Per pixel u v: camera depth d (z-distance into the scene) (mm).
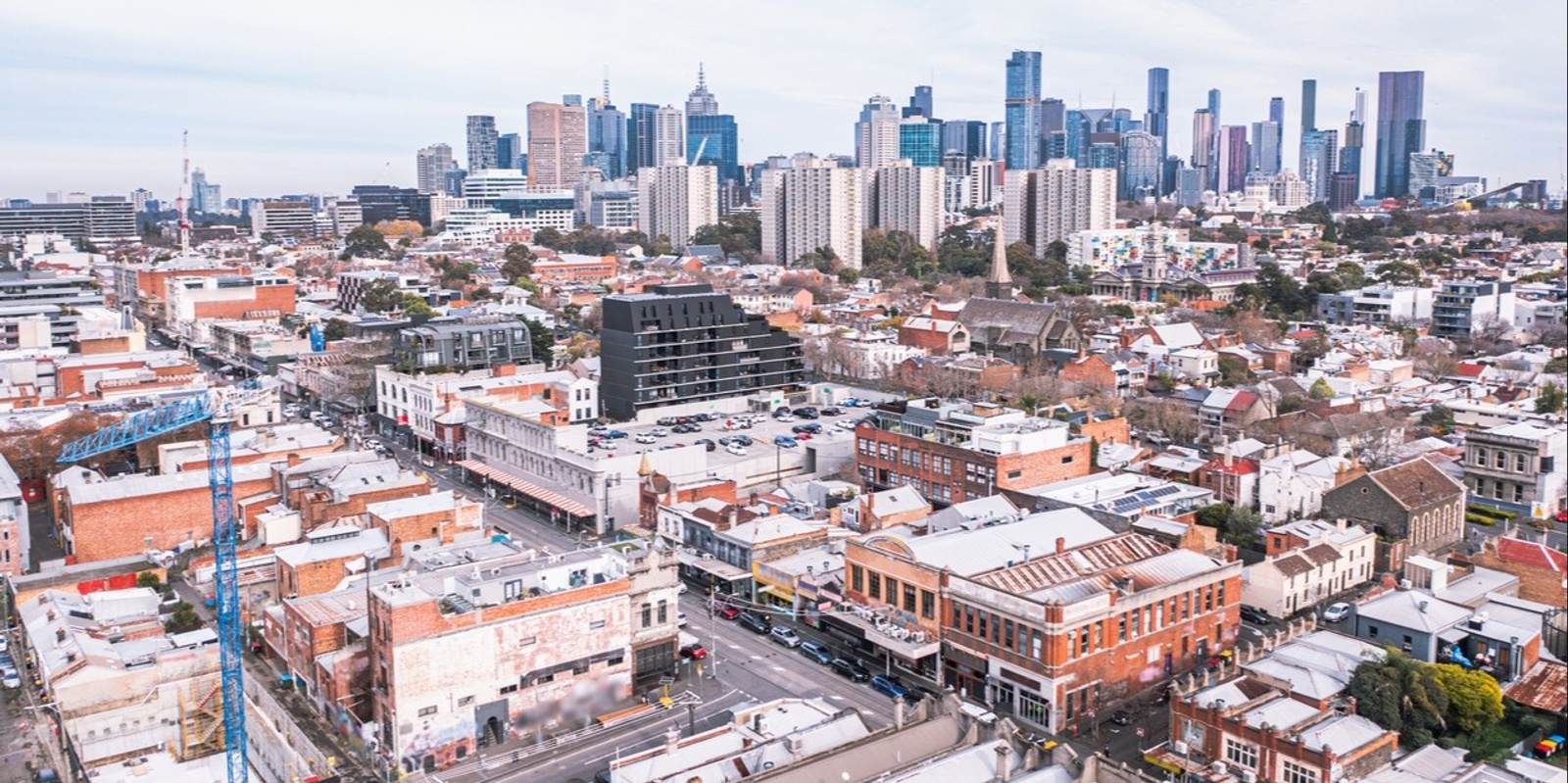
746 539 192250
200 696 147875
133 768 133250
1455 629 154500
